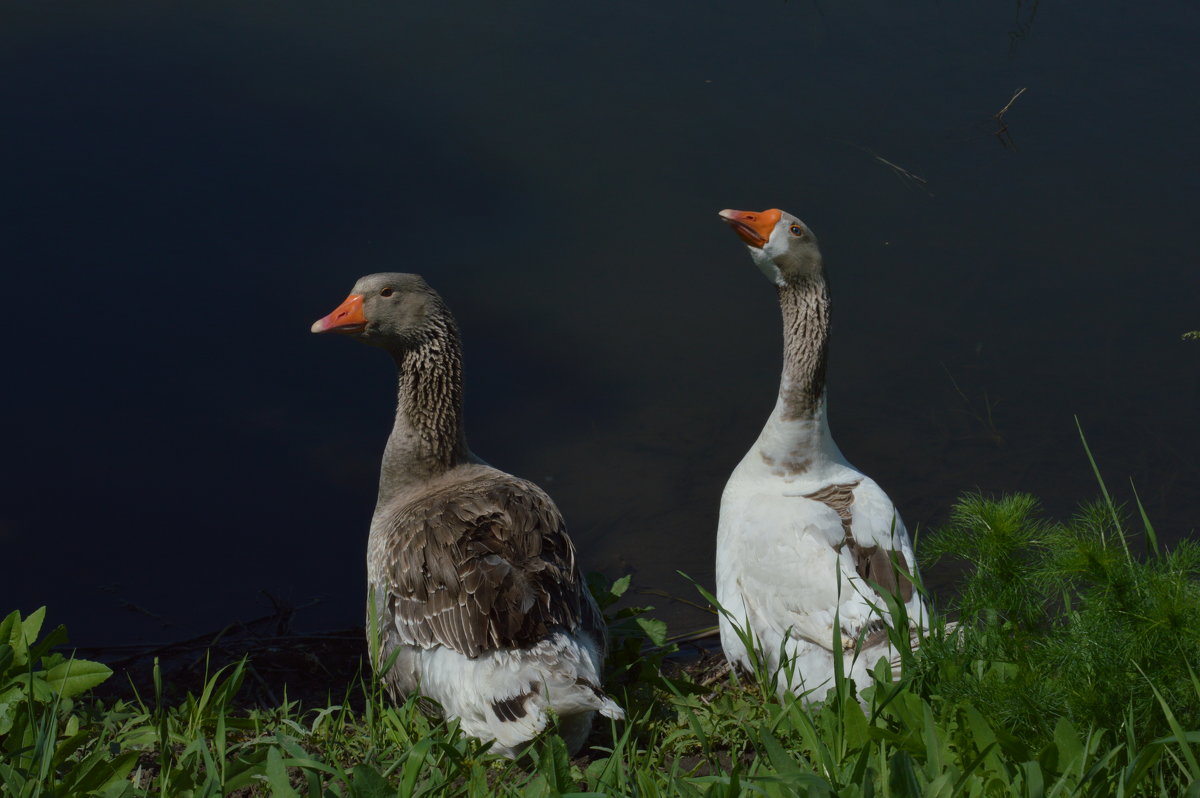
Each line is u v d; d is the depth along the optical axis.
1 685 3.93
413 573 4.65
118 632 6.65
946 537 4.12
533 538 4.67
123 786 3.46
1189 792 3.12
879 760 3.57
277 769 3.40
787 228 5.54
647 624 5.27
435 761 3.99
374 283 5.48
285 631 6.64
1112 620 3.66
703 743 4.11
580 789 3.92
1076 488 7.75
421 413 5.57
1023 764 3.32
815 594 4.81
